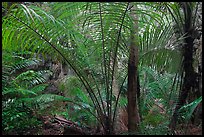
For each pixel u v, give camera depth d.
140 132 2.84
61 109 4.16
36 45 2.85
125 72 3.45
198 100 2.67
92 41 2.99
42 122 3.68
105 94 3.35
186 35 3.07
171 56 3.08
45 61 4.93
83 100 3.41
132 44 3.01
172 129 2.92
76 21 2.74
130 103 3.19
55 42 2.87
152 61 3.15
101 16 2.62
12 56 3.80
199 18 3.13
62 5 2.47
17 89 3.35
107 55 3.09
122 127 3.52
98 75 3.26
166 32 3.04
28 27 2.56
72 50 3.05
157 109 3.79
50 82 4.71
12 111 3.40
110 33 2.80
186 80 3.13
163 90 3.69
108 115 3.13
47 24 2.58
